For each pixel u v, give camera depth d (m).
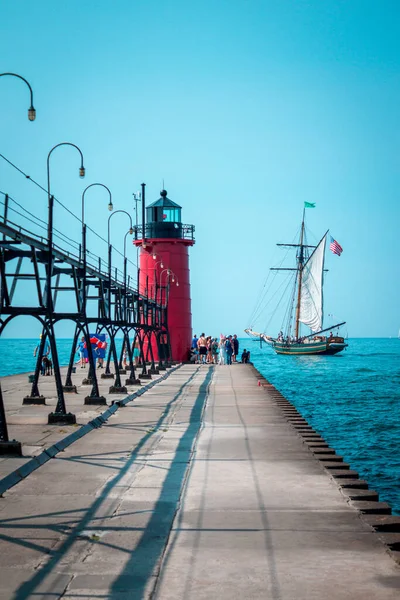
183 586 8.24
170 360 60.31
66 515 11.23
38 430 19.56
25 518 11.06
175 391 34.34
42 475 14.23
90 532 10.34
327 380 74.44
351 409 46.22
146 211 69.19
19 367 87.38
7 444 15.55
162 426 21.53
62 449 17.27
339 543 9.81
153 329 51.12
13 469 14.03
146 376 41.84
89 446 17.78
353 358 137.88
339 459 16.03
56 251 22.48
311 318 116.38
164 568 8.84
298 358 128.25
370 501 12.18
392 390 61.50
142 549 9.58
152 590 8.12
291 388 63.91
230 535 10.20
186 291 68.75
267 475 14.27
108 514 11.32
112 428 21.12
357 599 7.84
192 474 14.37
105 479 13.87
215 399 30.12
